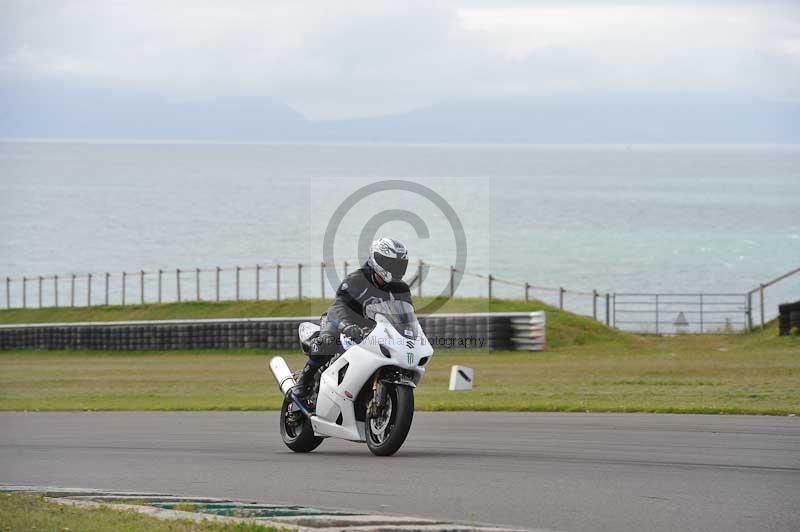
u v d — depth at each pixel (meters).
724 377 51.84
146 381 61.91
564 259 194.75
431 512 18.77
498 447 27.62
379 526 17.16
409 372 25.97
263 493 21.20
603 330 81.75
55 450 29.66
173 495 21.16
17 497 20.28
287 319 81.56
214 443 31.06
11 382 62.84
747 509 18.47
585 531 17.02
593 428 31.36
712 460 24.22
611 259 195.12
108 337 87.75
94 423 38.28
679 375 53.84
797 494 19.84
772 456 24.75
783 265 186.25
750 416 33.88
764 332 77.94
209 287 146.62
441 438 30.00
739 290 146.88
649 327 109.56
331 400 26.67
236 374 64.81
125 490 22.17
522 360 67.38
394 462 24.91
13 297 144.62
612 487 20.78
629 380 51.47
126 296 141.00
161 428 35.88
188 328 84.44
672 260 194.75
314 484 22.05
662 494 19.94
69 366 74.81
